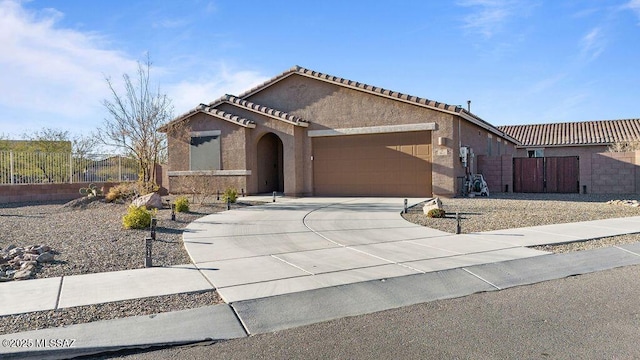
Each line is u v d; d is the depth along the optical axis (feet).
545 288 22.35
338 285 21.80
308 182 71.46
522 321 17.71
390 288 21.66
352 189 69.41
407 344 15.64
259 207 54.29
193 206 55.47
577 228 37.68
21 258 26.71
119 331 16.56
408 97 64.13
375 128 67.10
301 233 35.96
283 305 19.33
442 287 22.15
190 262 26.84
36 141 95.61
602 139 108.68
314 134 71.26
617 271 25.68
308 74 71.05
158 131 68.08
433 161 63.82
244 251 29.32
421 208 51.90
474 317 18.24
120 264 26.14
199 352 15.26
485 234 35.29
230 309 18.80
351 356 14.76
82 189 66.28
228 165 72.33
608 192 70.64
